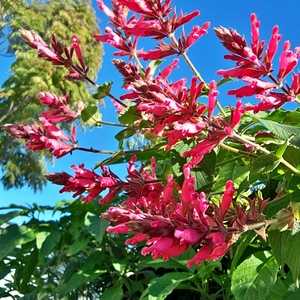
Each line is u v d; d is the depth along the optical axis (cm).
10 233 48
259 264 32
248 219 23
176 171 37
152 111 25
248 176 31
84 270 45
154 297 36
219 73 27
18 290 50
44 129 37
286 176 30
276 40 27
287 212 24
